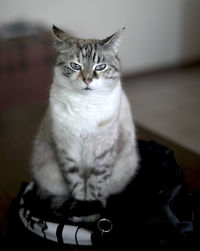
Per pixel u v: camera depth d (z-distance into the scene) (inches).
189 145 98.7
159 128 108.0
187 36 142.8
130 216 49.4
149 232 47.1
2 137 76.5
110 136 54.6
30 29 113.8
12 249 48.6
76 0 118.9
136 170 61.3
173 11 135.0
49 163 57.8
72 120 52.9
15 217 52.5
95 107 51.9
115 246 46.8
